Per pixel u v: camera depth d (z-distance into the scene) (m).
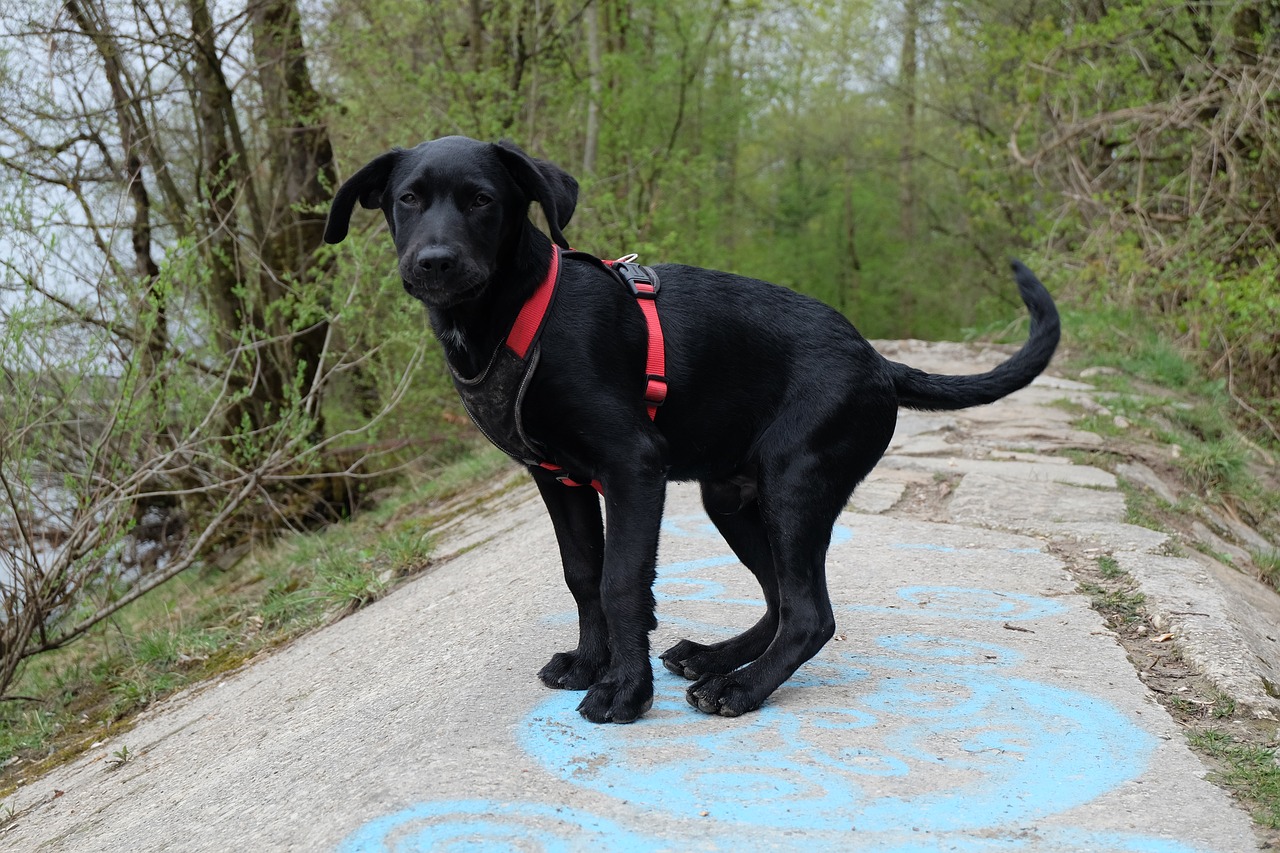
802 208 12.73
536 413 1.67
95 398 2.84
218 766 1.89
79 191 3.71
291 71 4.52
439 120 4.97
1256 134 4.77
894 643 1.93
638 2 6.78
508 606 2.13
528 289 1.67
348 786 1.58
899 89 10.05
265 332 3.74
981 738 1.63
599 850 1.41
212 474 3.68
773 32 8.28
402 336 3.59
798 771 1.55
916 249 11.72
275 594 3.17
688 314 1.75
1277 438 4.21
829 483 1.76
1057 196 6.25
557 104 6.05
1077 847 1.41
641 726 1.66
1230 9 5.14
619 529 1.67
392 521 3.90
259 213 4.46
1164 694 1.78
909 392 1.88
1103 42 5.59
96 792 2.05
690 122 8.05
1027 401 3.86
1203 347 4.61
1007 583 2.17
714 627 1.99
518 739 1.63
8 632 2.87
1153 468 3.11
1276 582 2.51
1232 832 1.43
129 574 4.37
